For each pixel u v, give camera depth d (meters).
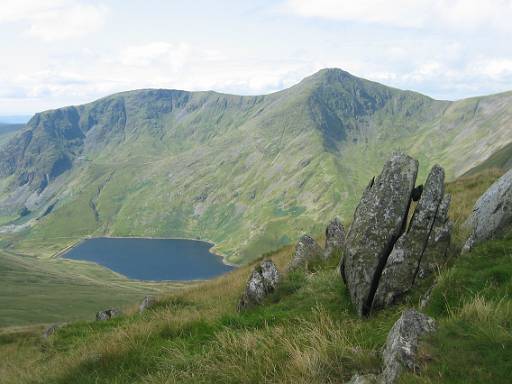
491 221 12.34
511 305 7.96
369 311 11.21
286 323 11.34
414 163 12.49
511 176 12.66
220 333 10.81
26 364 16.83
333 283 13.67
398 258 11.30
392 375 6.54
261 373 8.07
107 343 12.35
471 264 10.75
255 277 16.34
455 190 28.81
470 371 6.18
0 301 165.12
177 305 22.28
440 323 7.57
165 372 9.38
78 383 10.43
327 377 7.38
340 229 19.25
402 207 12.02
